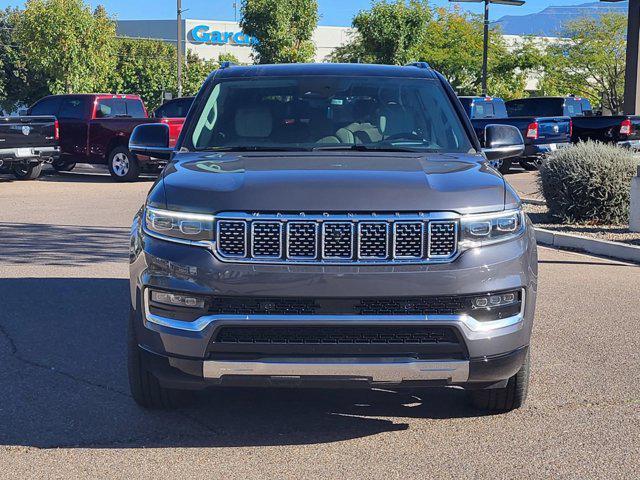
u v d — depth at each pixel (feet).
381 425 15.83
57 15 103.45
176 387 14.48
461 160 16.63
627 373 18.90
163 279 14.05
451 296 13.69
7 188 62.49
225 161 16.28
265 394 17.53
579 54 165.37
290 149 17.72
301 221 13.73
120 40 176.35
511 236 14.43
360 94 19.10
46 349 20.51
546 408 16.70
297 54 123.34
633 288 27.91
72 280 28.43
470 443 14.94
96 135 68.95
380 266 13.70
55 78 108.06
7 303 25.12
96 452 14.44
